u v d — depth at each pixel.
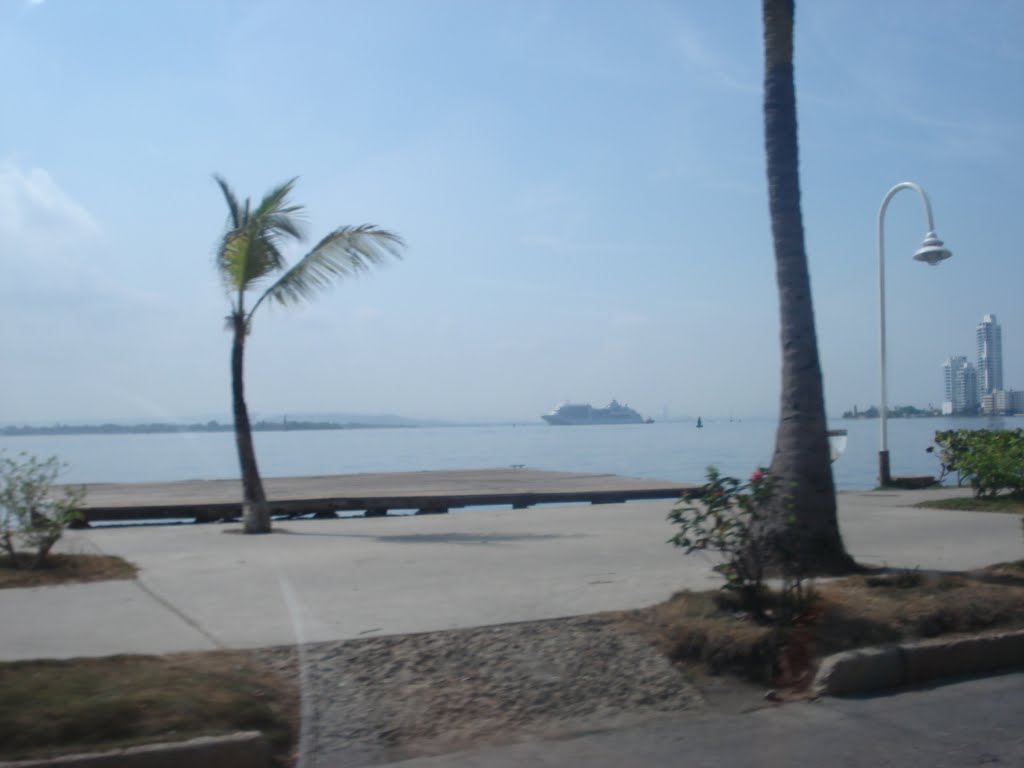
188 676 5.83
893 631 7.22
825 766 5.32
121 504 16.53
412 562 10.39
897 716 6.15
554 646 6.90
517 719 5.91
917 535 12.66
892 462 33.41
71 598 8.25
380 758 5.37
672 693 6.39
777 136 10.14
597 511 16.58
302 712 5.73
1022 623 7.64
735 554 7.62
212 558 10.72
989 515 15.12
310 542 12.35
